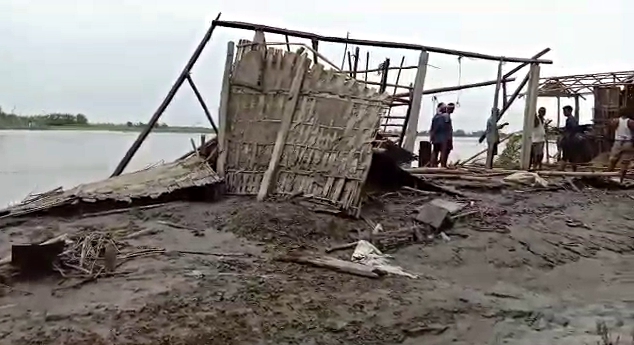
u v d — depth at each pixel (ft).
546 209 40.34
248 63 41.86
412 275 26.63
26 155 63.77
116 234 29.76
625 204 43.42
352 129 37.45
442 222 33.30
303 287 23.49
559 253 32.01
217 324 19.42
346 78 39.24
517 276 28.32
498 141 60.18
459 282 26.68
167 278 23.71
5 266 23.79
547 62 55.67
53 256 23.75
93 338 18.03
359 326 20.24
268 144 39.78
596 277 28.94
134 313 19.92
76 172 51.55
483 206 39.17
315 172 37.17
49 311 20.12
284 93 40.45
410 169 48.96
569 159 65.82
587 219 38.68
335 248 29.27
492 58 53.83
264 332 19.25
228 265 25.81
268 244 29.32
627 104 73.72
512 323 21.81
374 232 32.09
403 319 21.12
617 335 20.81
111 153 66.39
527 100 56.54
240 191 38.91
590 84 74.28
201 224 32.24
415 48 50.03
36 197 36.68
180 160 43.29
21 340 17.84
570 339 20.42
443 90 56.85
